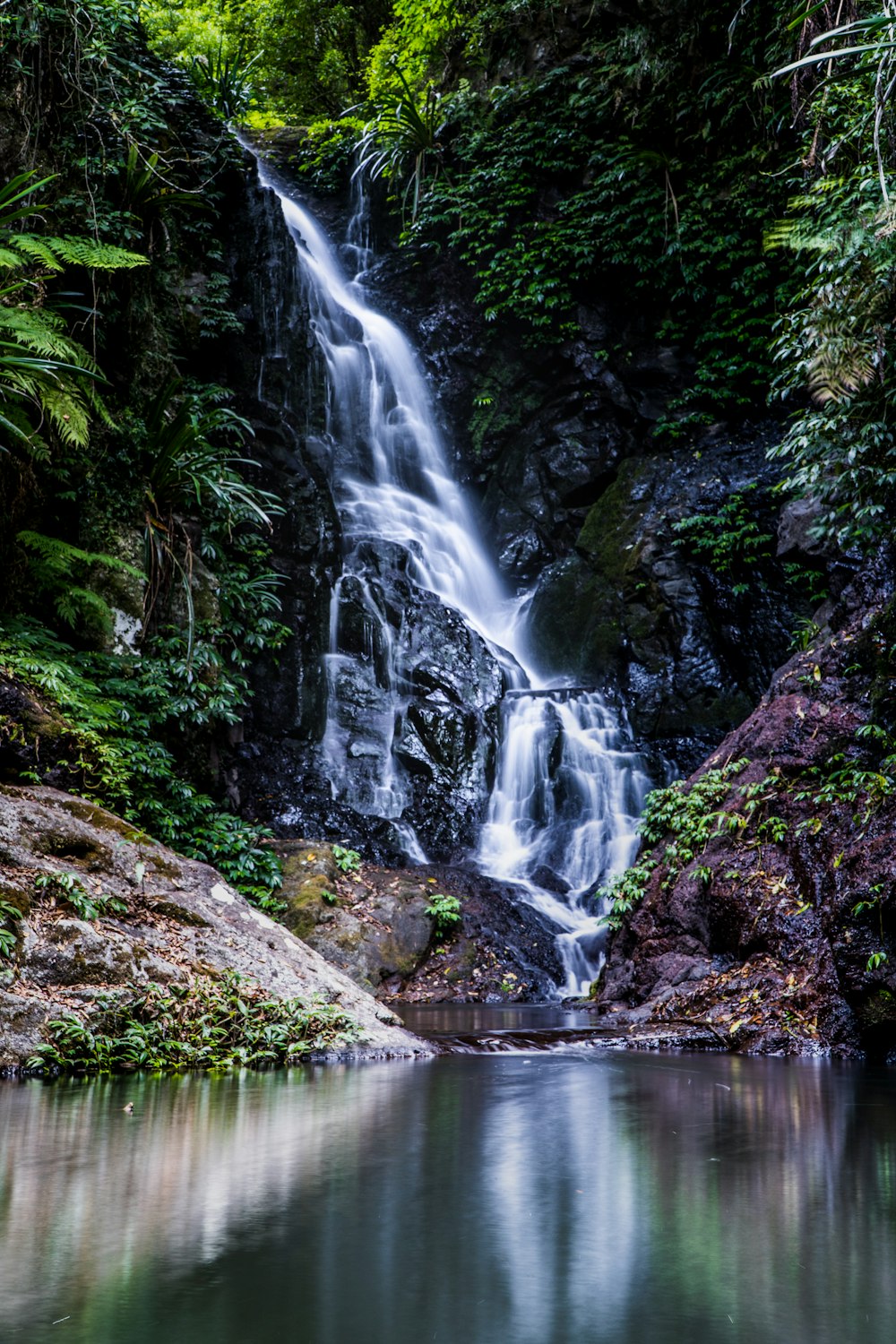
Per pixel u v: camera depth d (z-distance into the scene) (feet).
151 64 43.32
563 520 54.85
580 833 42.80
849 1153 10.62
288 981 20.48
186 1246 7.14
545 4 57.31
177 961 19.11
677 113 51.80
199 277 41.63
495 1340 5.54
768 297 50.44
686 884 27.17
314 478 46.75
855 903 22.59
